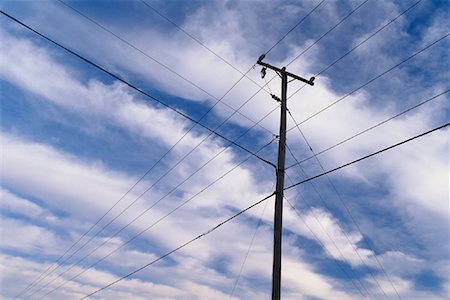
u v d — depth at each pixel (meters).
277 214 10.86
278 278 9.98
